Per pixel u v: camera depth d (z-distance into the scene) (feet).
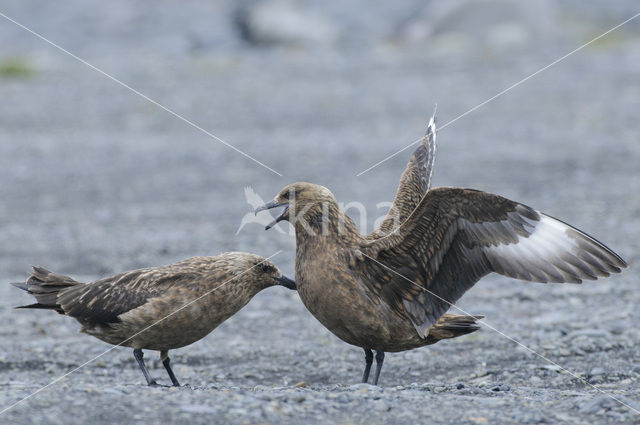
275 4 139.33
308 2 151.02
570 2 151.64
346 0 152.46
